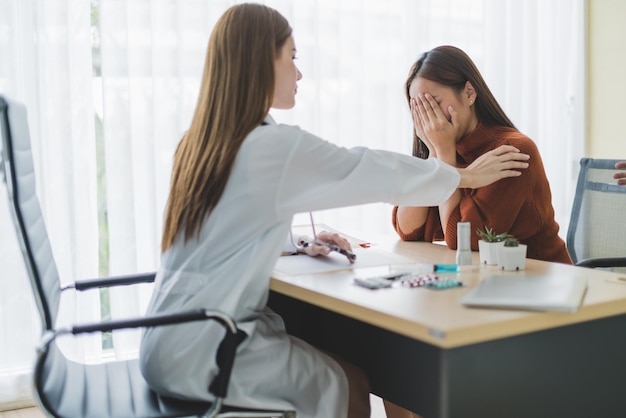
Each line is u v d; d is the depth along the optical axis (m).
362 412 1.63
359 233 2.23
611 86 3.60
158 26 2.69
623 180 2.25
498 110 1.99
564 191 3.64
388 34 3.11
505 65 3.39
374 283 1.38
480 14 3.33
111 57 2.59
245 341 1.46
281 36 1.59
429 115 1.94
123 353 2.68
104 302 2.77
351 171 1.53
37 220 1.51
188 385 1.42
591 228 2.36
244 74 1.50
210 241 1.48
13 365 2.56
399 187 1.58
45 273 1.47
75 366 1.63
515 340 1.26
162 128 2.72
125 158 2.63
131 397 1.47
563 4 3.59
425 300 1.25
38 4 2.48
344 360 1.66
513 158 1.79
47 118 2.55
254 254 1.47
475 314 1.14
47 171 2.55
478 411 1.24
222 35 1.54
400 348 1.55
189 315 1.30
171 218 1.54
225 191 1.47
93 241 2.65
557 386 1.32
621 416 1.40
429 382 1.45
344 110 3.06
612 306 1.22
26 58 2.49
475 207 1.84
